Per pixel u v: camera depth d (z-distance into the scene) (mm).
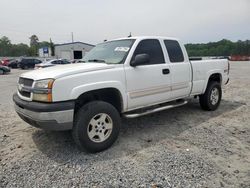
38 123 3488
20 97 3879
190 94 5547
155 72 4598
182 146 4051
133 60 4301
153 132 4758
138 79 4316
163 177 3076
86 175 3162
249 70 21969
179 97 5273
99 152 3854
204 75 5844
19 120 5707
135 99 4324
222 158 3592
